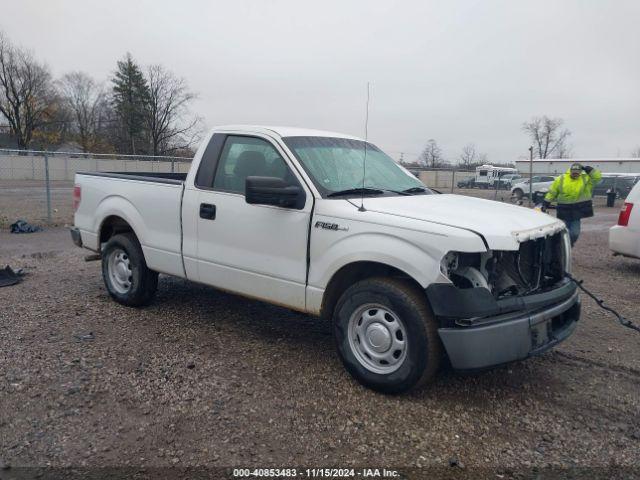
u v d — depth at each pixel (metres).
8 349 4.56
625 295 7.21
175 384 3.98
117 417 3.50
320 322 5.52
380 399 3.83
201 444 3.22
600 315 6.15
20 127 66.94
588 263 9.80
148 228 5.45
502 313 3.61
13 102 66.12
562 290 4.06
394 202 4.18
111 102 69.44
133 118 67.75
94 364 4.29
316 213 4.13
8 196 21.73
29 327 5.14
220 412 3.59
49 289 6.66
